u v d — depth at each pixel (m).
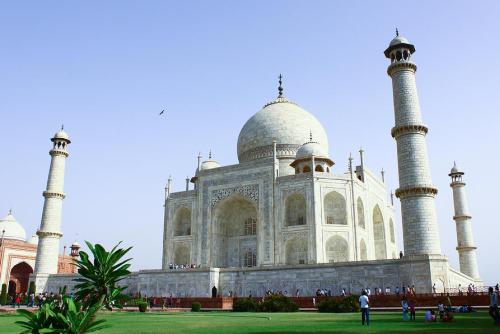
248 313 48.41
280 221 74.81
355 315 41.09
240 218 84.94
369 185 84.31
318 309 50.47
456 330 23.44
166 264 83.38
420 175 55.66
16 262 95.25
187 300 61.59
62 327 13.69
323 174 74.75
